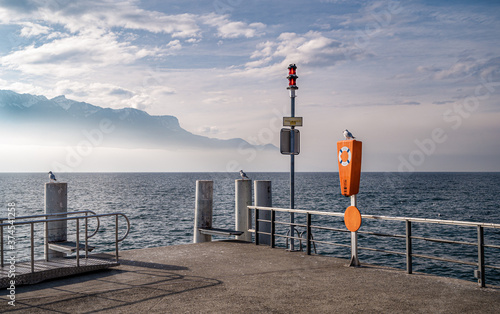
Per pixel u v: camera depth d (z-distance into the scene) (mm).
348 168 6980
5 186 103312
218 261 7773
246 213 11000
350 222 7316
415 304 5047
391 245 20594
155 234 25703
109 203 50438
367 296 5410
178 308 4898
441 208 44344
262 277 6488
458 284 6012
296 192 73250
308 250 8414
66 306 4988
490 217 36156
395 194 68938
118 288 5824
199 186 10953
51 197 8766
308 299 5277
